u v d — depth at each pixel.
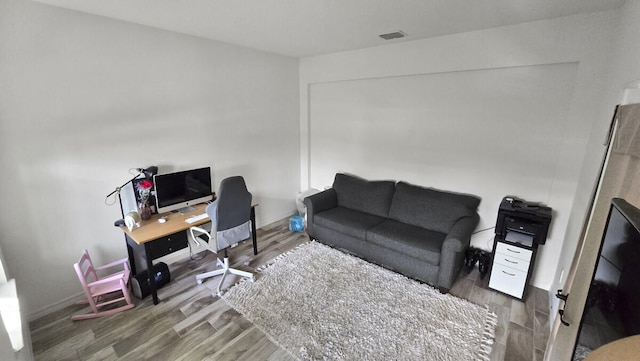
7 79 2.03
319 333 2.18
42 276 2.35
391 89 3.54
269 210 4.31
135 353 2.00
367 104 3.80
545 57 2.44
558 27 2.34
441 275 2.62
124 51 2.57
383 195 3.56
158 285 2.72
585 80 2.29
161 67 2.83
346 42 3.25
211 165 3.44
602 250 0.88
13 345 1.59
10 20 2.00
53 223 2.36
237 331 2.21
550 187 2.66
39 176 2.25
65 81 2.28
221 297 2.61
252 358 1.97
